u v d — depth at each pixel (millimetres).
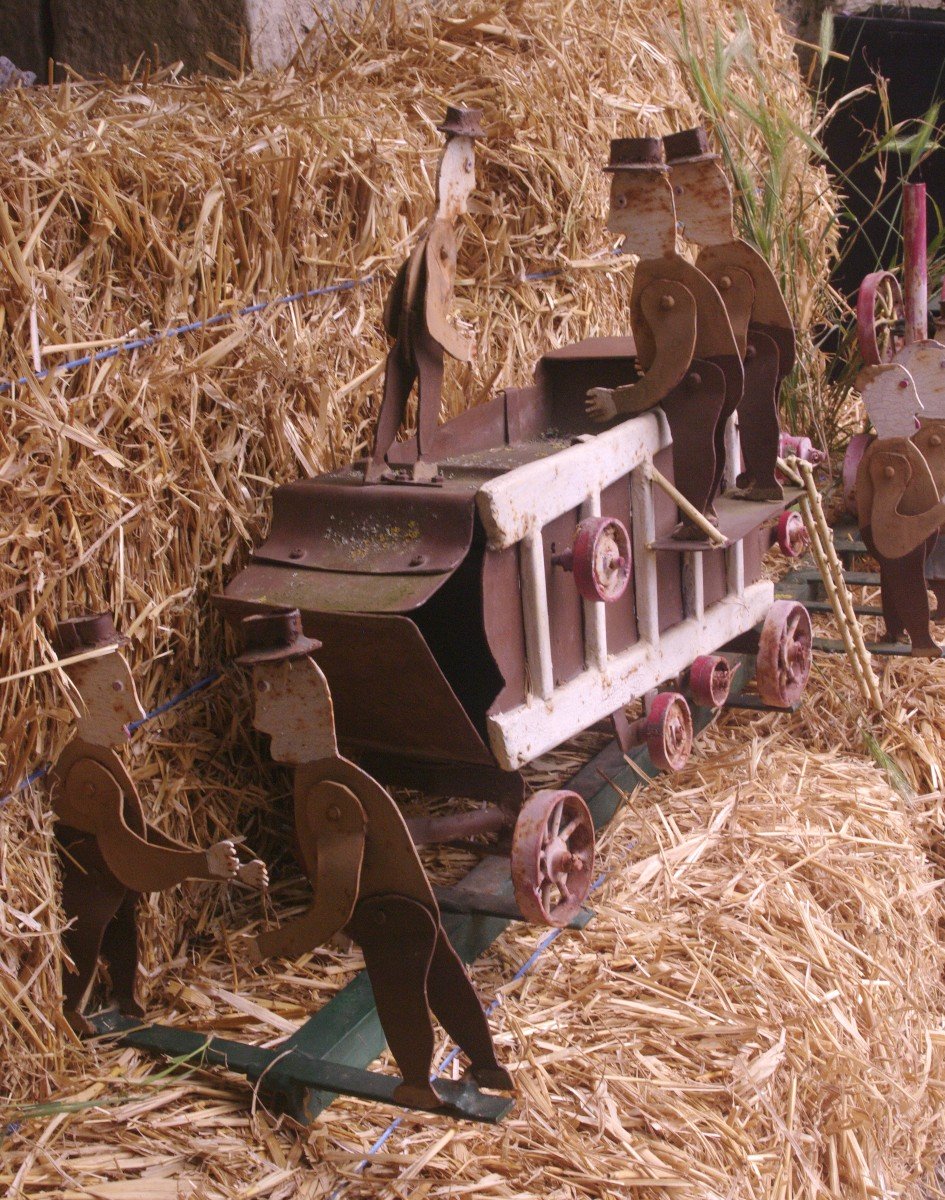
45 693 2188
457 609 2574
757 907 2824
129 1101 2164
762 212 4715
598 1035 2414
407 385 2520
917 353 3508
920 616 3643
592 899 2807
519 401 3158
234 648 2674
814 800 3299
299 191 2719
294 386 2768
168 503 2486
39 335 2186
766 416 3047
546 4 3988
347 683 2342
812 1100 2457
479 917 2562
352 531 2393
